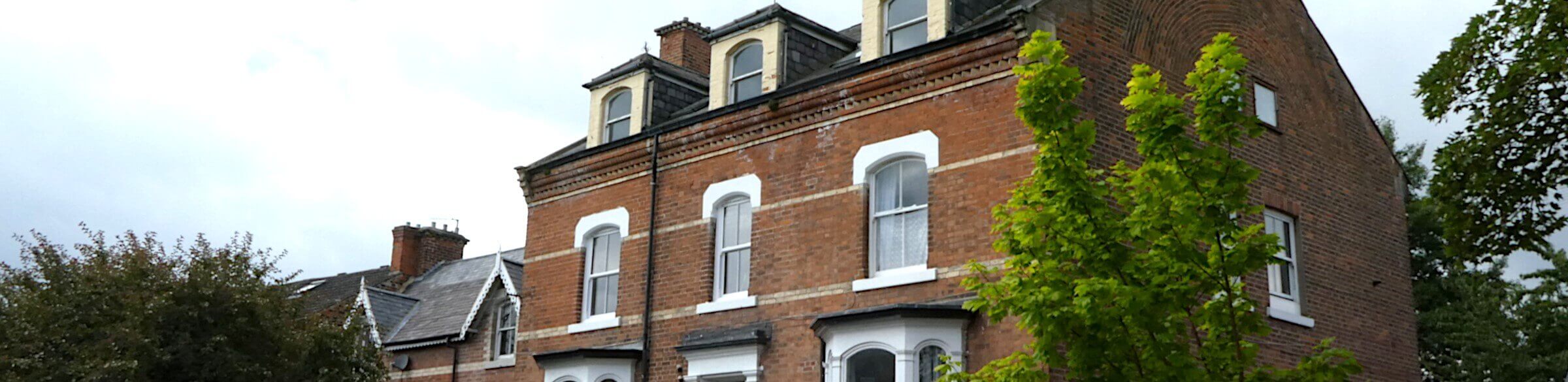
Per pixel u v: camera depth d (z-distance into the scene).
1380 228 20.72
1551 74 14.23
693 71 24.67
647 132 21.73
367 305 30.50
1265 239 11.41
